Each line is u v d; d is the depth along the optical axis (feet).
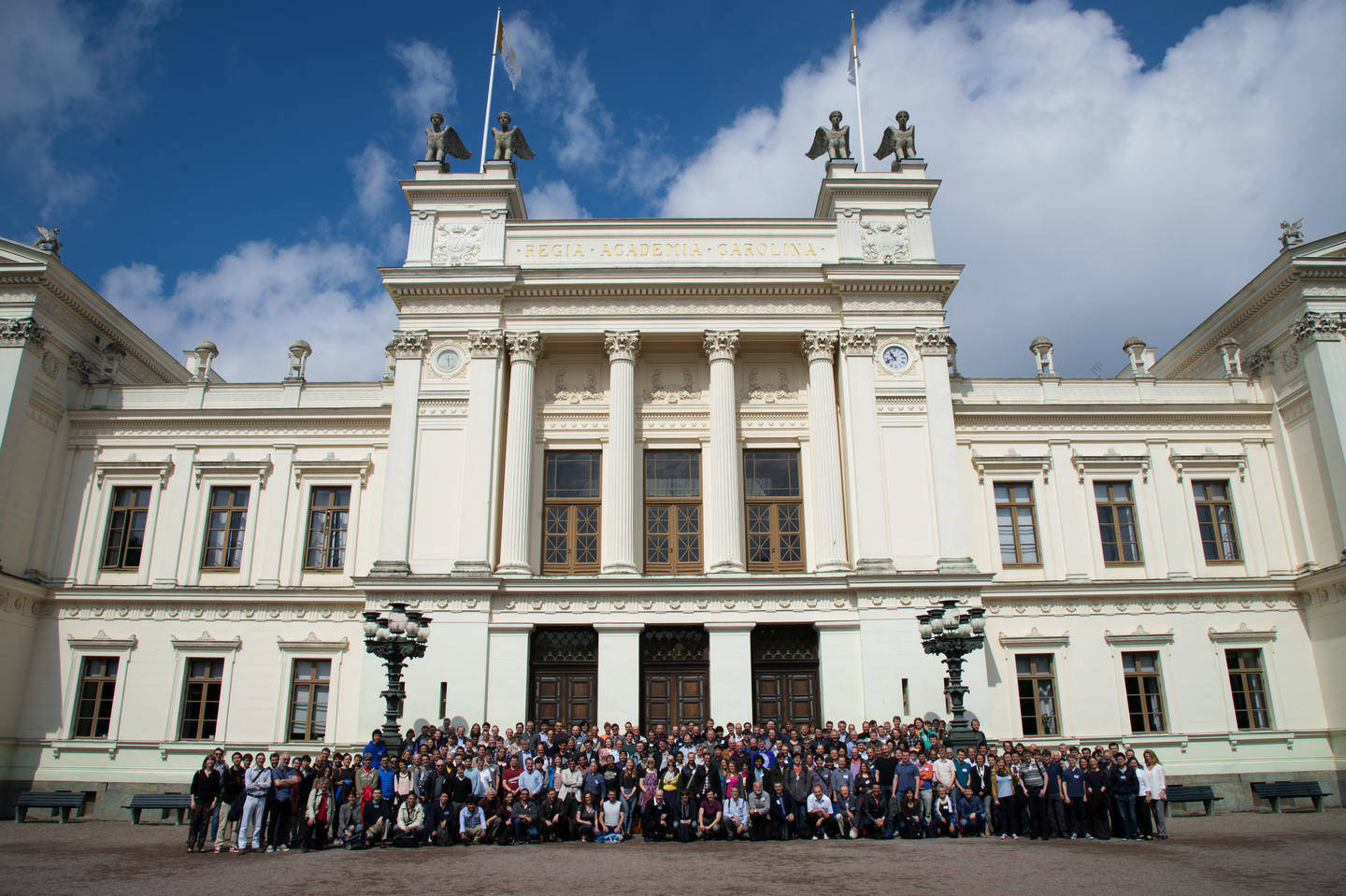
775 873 52.85
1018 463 113.80
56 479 114.32
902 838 69.21
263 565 111.45
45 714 105.91
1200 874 51.75
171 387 119.85
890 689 97.45
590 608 100.12
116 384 120.78
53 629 108.78
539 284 110.73
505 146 120.26
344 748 103.14
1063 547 111.75
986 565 110.42
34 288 110.32
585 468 112.68
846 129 120.98
